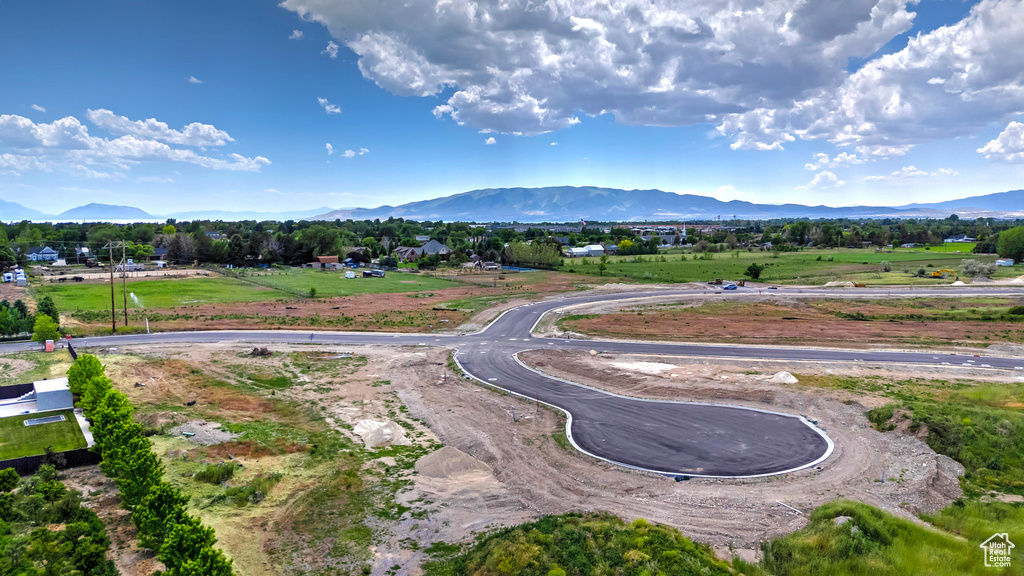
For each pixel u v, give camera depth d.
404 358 57.84
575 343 65.19
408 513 28.16
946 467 32.34
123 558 23.22
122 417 31.81
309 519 27.42
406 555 24.39
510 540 24.22
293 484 31.14
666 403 44.25
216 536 25.28
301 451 35.78
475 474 32.78
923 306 86.62
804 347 61.69
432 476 32.38
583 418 41.12
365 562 23.80
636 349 61.72
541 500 29.28
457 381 50.91
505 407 44.06
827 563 22.94
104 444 29.34
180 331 68.44
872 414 39.41
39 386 42.16
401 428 40.00
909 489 29.77
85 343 61.66
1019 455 33.19
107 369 51.09
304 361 56.56
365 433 38.94
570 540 24.16
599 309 87.88
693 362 55.72
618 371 52.03
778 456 34.25
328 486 30.95
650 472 32.28
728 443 36.25
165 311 82.25
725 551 24.27
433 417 41.94
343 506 28.78
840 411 40.81
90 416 33.56
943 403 41.12
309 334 68.44
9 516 25.16
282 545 25.05
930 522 26.97
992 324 72.56
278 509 28.33
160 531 22.38
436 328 73.50
